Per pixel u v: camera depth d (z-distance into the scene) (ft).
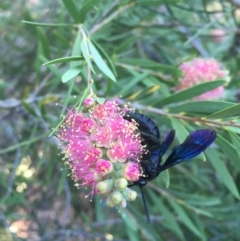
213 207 0.99
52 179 1.24
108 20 0.81
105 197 0.52
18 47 1.21
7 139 1.19
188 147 0.55
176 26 1.04
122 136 0.50
